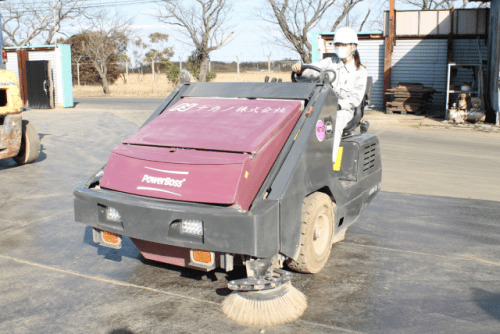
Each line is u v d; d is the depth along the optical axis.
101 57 41.78
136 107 24.91
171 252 3.97
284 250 3.68
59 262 4.78
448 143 12.97
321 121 4.05
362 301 3.91
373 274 4.46
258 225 3.34
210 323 3.57
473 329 3.50
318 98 4.09
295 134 3.86
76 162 10.11
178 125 4.14
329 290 4.11
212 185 3.54
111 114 20.88
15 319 3.67
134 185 3.82
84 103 28.70
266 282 3.59
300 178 3.77
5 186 8.01
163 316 3.69
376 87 22.56
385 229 5.84
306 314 3.68
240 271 4.53
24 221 6.11
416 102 20.16
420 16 21.34
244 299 3.61
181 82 4.81
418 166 9.90
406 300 3.95
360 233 5.68
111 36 49.38
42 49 25.89
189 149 3.83
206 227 3.44
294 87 4.20
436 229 5.85
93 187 4.15
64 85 25.58
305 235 3.95
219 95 4.48
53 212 6.51
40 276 4.45
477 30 20.69
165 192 3.67
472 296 4.04
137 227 3.66
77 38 50.50
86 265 4.71
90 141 13.05
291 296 3.69
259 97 4.29
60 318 3.68
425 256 4.95
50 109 24.31
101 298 4.00
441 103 21.78
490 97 18.11
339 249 5.13
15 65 26.53
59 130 15.32
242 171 3.51
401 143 12.91
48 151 11.42
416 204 6.99
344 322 3.57
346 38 4.94
